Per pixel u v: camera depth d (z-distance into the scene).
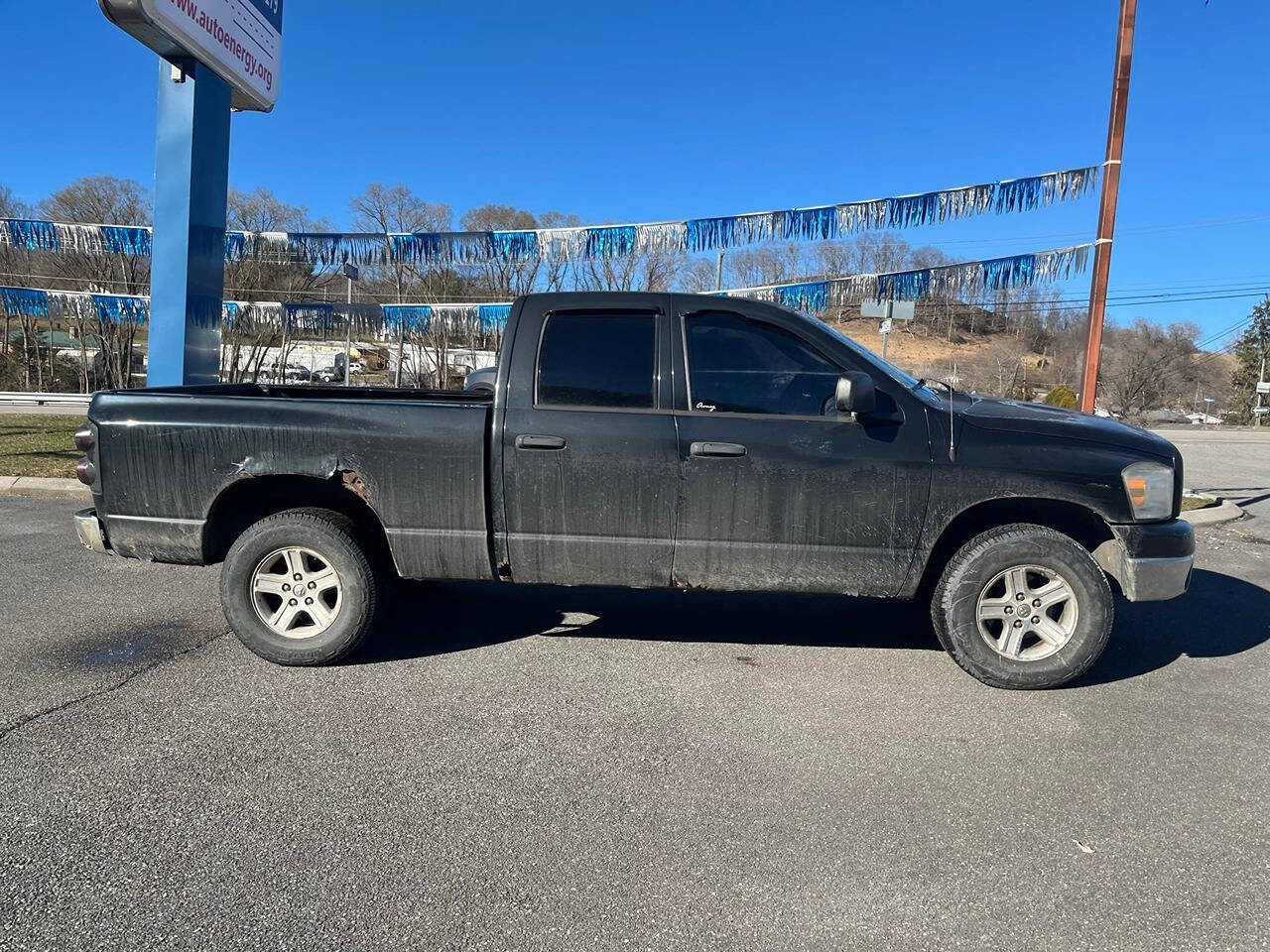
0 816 2.63
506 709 3.58
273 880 2.33
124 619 4.70
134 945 2.04
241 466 3.92
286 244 9.70
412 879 2.35
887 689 3.88
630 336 3.90
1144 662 4.32
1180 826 2.72
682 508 3.81
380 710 3.54
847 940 2.13
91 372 46.00
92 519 4.11
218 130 7.95
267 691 3.72
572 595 5.44
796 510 3.78
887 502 3.76
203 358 7.99
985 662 3.84
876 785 2.96
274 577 4.00
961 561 3.82
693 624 4.85
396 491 3.89
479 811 2.73
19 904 2.19
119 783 2.86
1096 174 8.38
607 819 2.70
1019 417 3.88
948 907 2.27
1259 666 4.28
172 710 3.50
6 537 6.68
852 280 8.83
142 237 10.19
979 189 8.37
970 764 3.14
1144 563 3.74
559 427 3.82
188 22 7.16
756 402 3.84
